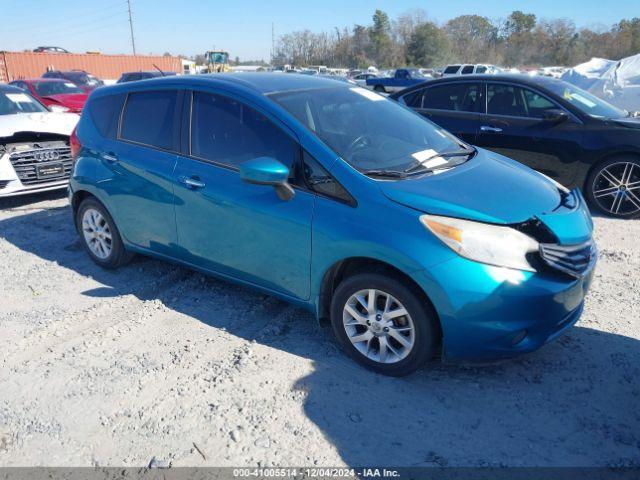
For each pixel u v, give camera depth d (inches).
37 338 147.1
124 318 157.9
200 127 154.3
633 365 129.0
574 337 141.5
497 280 111.0
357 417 113.7
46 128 266.7
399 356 123.3
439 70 1663.4
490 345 114.6
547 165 255.6
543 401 117.6
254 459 103.4
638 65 470.3
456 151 153.6
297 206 130.9
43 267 197.8
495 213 116.6
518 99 264.5
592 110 253.8
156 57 1577.3
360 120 150.4
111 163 174.6
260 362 133.3
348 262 129.2
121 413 116.9
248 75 165.6
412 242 114.3
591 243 127.6
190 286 177.5
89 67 1429.6
